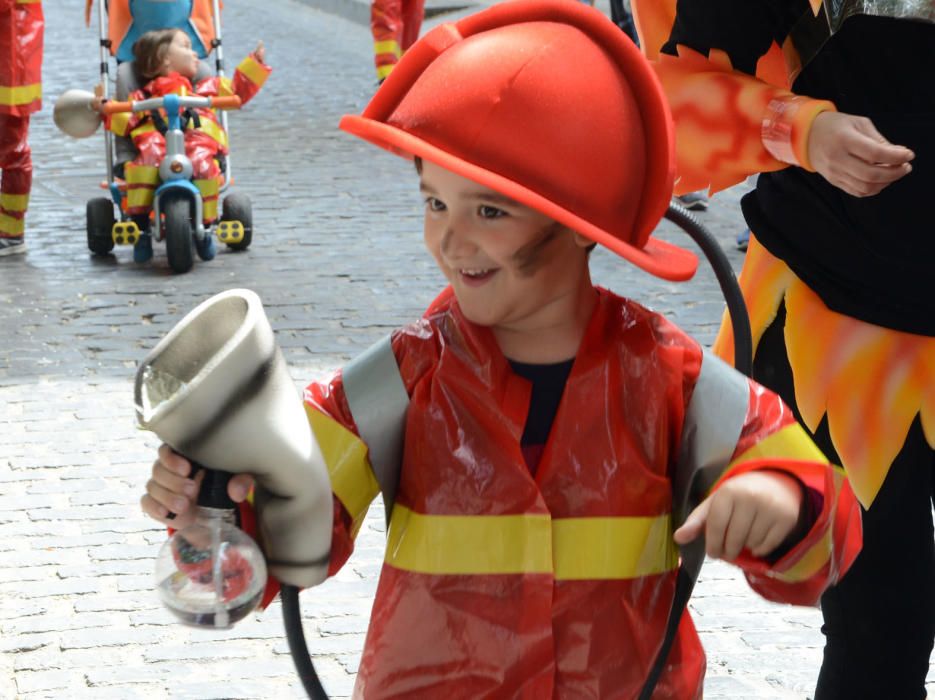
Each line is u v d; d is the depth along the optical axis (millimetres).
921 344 4656
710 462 3316
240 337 2766
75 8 28219
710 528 3064
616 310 3393
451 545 3291
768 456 3262
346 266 13109
